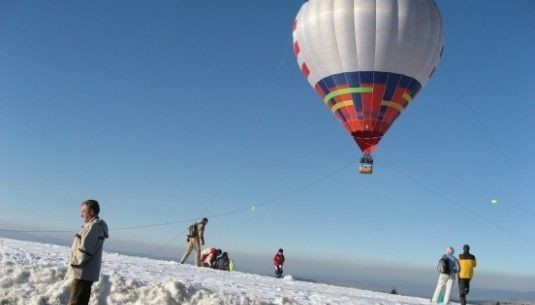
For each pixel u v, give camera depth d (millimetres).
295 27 34781
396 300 20500
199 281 16234
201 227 25828
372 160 33406
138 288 11453
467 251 20812
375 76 32000
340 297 17438
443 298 21219
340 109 33344
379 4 31453
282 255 31594
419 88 33625
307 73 34688
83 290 8781
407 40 31547
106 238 9047
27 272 11445
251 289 15992
